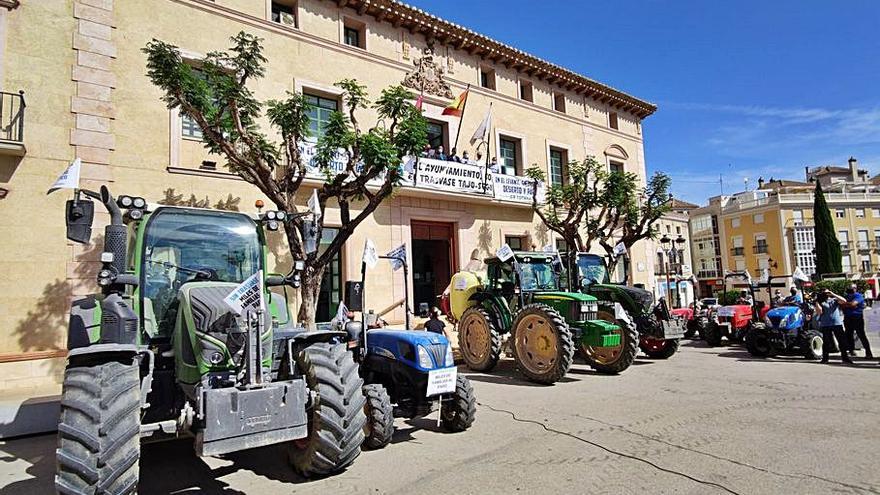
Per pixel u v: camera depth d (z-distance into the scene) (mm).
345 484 4234
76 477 3133
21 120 8555
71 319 4855
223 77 8852
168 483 4363
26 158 8805
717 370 9781
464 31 15539
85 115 9438
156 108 10273
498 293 10531
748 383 8344
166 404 4488
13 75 8812
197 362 4043
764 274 14219
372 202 9445
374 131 9578
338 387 4148
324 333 4527
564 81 18797
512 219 16562
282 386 3820
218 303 4191
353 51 13406
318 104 12828
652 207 16734
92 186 9391
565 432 5617
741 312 13859
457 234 15156
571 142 19000
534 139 17750
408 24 14562
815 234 42000
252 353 3848
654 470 4340
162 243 4820
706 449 4883
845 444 4938
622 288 11438
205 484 4332
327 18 13086
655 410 6547
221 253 5094
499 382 8945
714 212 55656
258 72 8906
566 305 9664
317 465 4152
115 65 9875
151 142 10148
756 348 11883
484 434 5645
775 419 5965
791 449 4820
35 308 8641
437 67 15250
